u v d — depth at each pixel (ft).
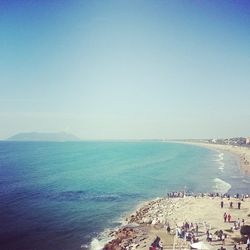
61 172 386.32
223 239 127.95
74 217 178.81
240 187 287.07
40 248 131.03
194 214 174.19
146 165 474.08
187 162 526.57
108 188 273.33
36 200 223.10
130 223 162.61
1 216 180.55
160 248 121.90
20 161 533.55
